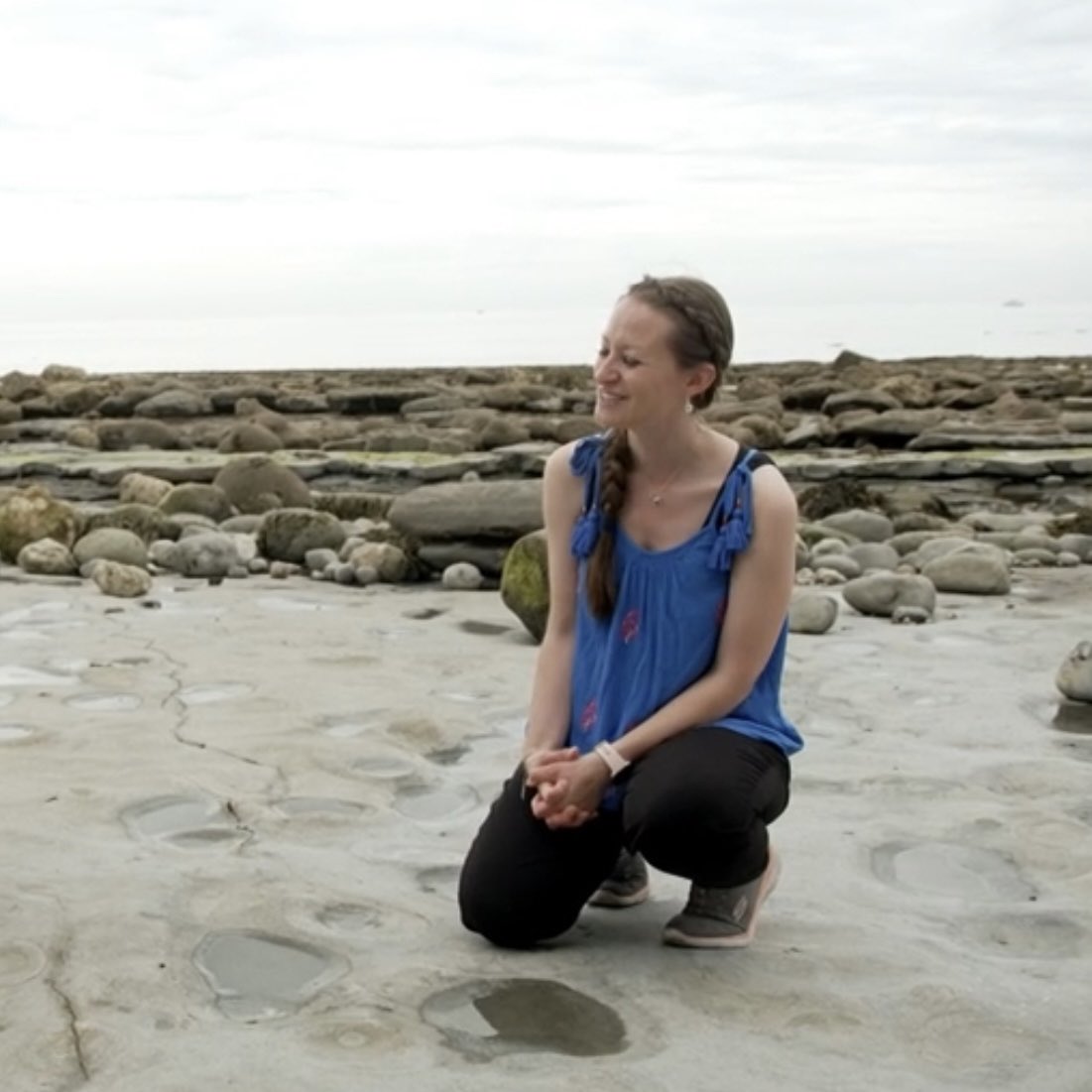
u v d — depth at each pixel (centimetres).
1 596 813
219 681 612
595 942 348
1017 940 357
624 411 330
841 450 1728
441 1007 314
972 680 627
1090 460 1430
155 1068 284
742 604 331
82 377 3212
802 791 471
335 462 1463
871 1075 286
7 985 319
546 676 353
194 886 378
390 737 531
